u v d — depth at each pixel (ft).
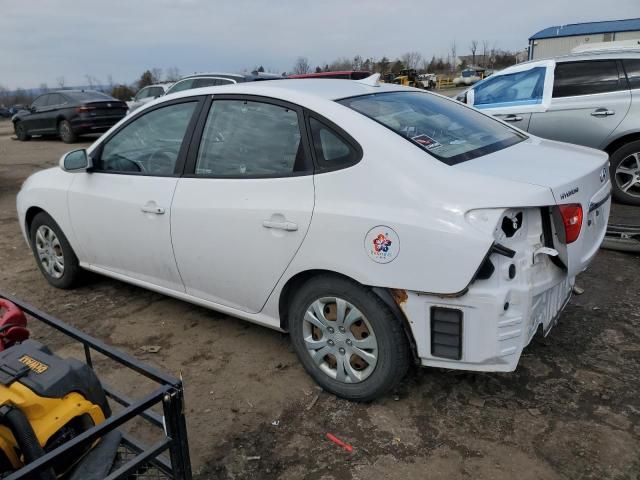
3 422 6.33
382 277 8.58
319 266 9.25
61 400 6.68
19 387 6.52
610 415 9.25
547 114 22.04
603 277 14.80
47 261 15.37
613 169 21.44
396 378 9.21
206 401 10.15
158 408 9.98
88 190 13.20
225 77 40.96
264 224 9.83
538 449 8.57
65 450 5.57
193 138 11.32
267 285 10.20
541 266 8.55
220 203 10.50
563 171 8.89
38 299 14.89
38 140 55.52
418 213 8.25
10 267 17.63
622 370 10.50
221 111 11.06
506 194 7.93
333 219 8.96
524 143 10.94
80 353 12.07
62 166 13.35
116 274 13.52
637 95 20.51
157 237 11.78
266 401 10.06
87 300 14.69
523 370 10.64
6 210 25.63
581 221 8.54
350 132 9.21
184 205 11.08
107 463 6.90
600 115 21.04
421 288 8.29
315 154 9.52
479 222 7.86
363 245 8.69
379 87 11.47
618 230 16.57
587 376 10.36
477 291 8.06
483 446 8.69
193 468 8.55
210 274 11.09
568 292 10.08
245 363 11.35
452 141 9.71
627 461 8.23
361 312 9.12
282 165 9.93
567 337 11.77
